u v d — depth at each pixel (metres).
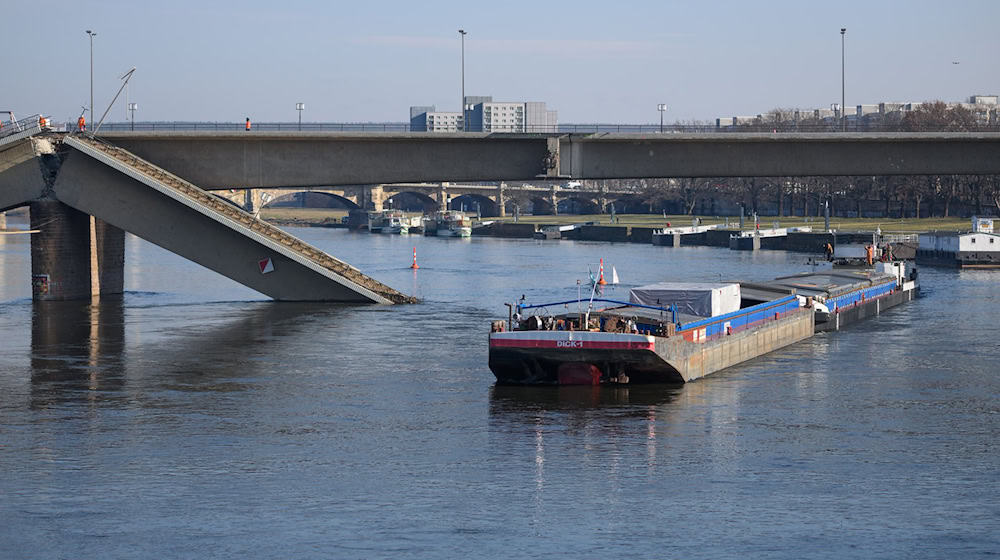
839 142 103.19
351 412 62.19
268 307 108.06
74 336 88.94
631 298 79.12
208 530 43.81
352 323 96.94
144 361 77.69
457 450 54.44
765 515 45.59
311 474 50.62
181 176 106.31
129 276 147.12
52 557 41.25
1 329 92.81
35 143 103.06
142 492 48.06
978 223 175.62
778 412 62.44
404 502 46.94
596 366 67.56
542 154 102.75
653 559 41.25
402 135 103.12
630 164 103.94
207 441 56.03
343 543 42.56
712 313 76.94
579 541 42.84
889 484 49.50
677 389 68.31
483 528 44.09
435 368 75.12
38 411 62.19
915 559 41.31
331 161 105.44
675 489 48.62
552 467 51.72
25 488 48.47
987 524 44.69
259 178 105.94
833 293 101.12
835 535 43.53
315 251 111.81
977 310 112.06
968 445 55.88
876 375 73.75
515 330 69.06
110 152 103.75
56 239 110.81
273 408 63.22
